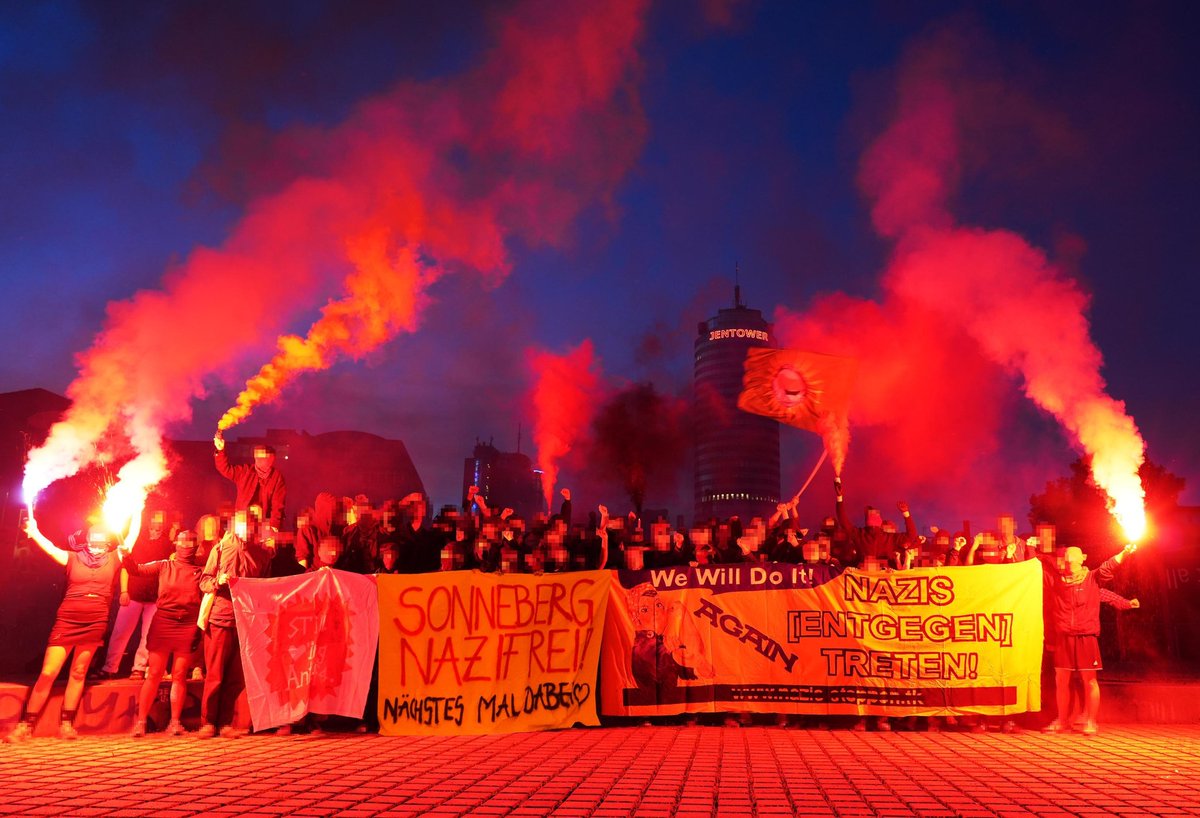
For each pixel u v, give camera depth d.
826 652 9.89
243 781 6.64
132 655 11.90
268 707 9.16
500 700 9.52
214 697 9.19
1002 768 7.36
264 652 9.27
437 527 11.92
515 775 6.91
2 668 13.12
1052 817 5.67
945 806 5.96
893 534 11.60
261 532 10.45
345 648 9.43
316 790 6.31
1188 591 19.09
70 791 6.26
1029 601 9.89
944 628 9.88
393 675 9.39
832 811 5.78
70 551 9.22
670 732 9.41
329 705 9.29
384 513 10.98
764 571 10.12
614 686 9.92
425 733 9.26
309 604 9.47
